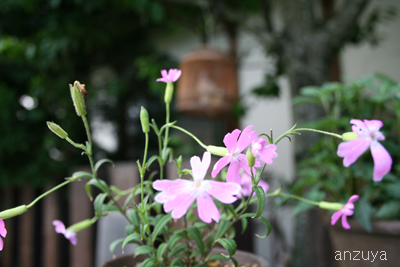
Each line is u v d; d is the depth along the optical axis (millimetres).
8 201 1941
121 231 1229
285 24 1555
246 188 766
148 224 586
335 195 1063
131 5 1819
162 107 2432
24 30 2086
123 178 1351
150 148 2412
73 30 1996
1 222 548
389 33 1863
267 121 2203
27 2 1920
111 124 2471
